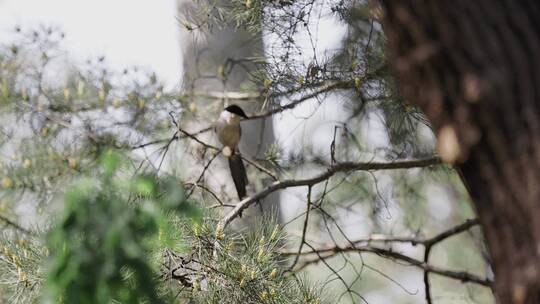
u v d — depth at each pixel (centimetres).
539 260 341
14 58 1088
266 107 1110
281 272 761
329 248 1041
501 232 357
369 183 1265
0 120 1062
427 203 1662
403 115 970
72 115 1055
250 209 1112
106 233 435
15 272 706
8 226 964
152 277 460
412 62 380
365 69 937
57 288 432
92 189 451
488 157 360
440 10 372
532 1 370
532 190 346
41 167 1016
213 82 1189
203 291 692
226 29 1180
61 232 437
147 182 461
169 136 1070
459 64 365
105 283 434
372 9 471
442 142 370
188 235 694
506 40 362
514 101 355
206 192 1021
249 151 1197
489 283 1031
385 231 1341
